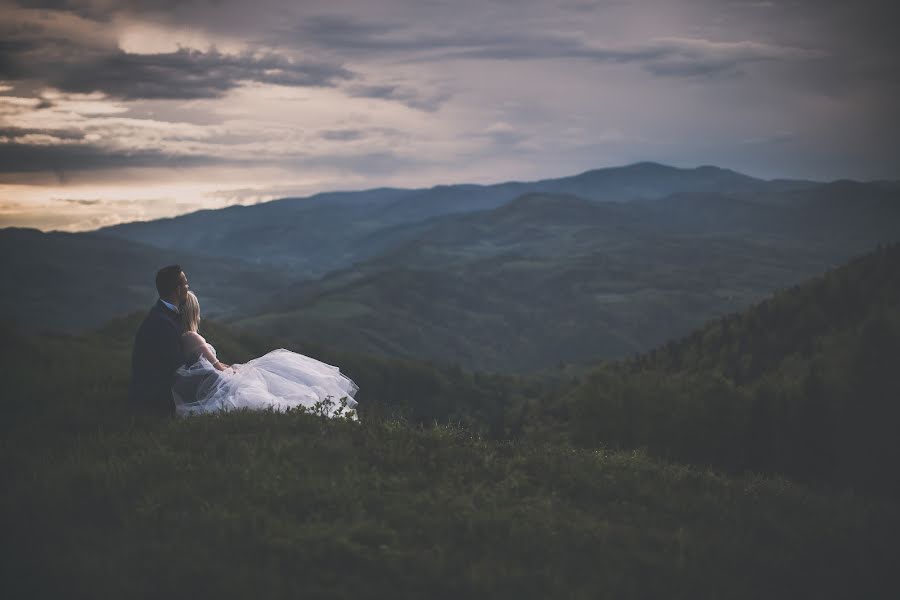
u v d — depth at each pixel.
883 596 5.96
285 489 6.54
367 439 8.30
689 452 40.91
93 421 9.04
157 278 9.86
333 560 5.48
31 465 7.13
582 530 6.48
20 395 10.96
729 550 6.48
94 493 6.32
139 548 5.36
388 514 6.37
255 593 4.86
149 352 9.62
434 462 7.79
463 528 6.28
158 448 7.54
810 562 6.48
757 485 9.19
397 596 5.06
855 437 35.50
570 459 8.86
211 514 5.95
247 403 9.45
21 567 4.95
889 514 8.23
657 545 6.55
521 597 5.20
